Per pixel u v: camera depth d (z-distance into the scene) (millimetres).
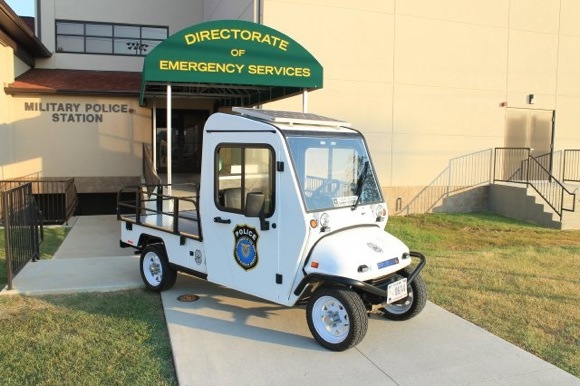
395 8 13344
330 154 5191
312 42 12523
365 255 4742
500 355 4684
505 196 14102
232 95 12297
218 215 5445
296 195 4762
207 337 5000
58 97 15789
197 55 8273
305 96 9539
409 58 13617
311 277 4707
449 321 5531
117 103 16297
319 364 4457
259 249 5082
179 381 4102
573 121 15898
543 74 15344
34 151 15742
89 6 18875
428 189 14195
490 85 14703
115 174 16422
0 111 14570
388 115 13516
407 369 4383
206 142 5535
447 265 8062
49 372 4219
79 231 11445
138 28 19391
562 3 15398
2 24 13758
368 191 5469
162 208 7859
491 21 14547
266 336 5051
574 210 12664
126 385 4051
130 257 8305
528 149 14414
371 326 5375
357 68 13055
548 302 6199
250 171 5141
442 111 14156
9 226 6531
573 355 4695
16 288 6492
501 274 7520
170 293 6387
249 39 8523
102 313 5672
